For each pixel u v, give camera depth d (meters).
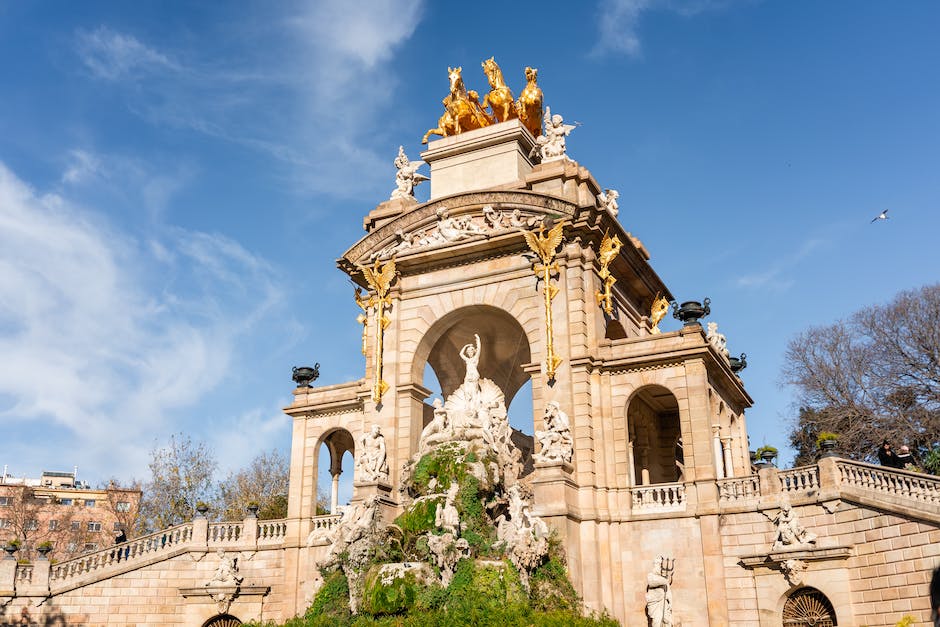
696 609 34.56
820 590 32.25
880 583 30.64
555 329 39.12
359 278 44.66
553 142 42.62
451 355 47.03
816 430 58.44
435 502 35.50
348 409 44.69
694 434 36.62
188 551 43.19
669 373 37.84
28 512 92.81
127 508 86.75
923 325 56.06
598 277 40.88
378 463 39.84
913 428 52.47
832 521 32.69
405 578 32.84
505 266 41.22
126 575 42.56
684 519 35.75
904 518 30.08
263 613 42.12
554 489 35.91
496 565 32.97
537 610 32.84
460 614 31.31
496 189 41.28
